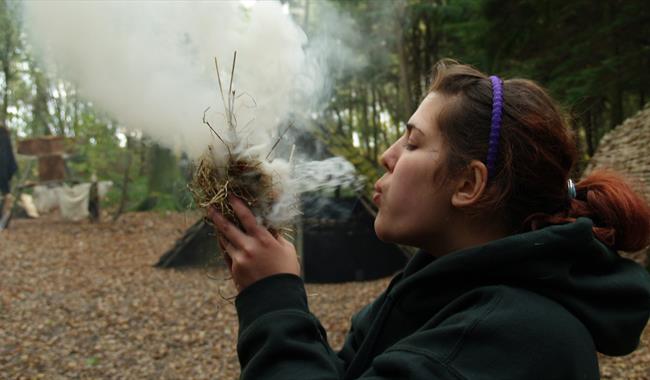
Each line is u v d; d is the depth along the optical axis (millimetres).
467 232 930
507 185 887
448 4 7973
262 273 954
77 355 4957
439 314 870
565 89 5789
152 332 5566
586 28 6191
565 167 938
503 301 795
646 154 5051
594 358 804
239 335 918
